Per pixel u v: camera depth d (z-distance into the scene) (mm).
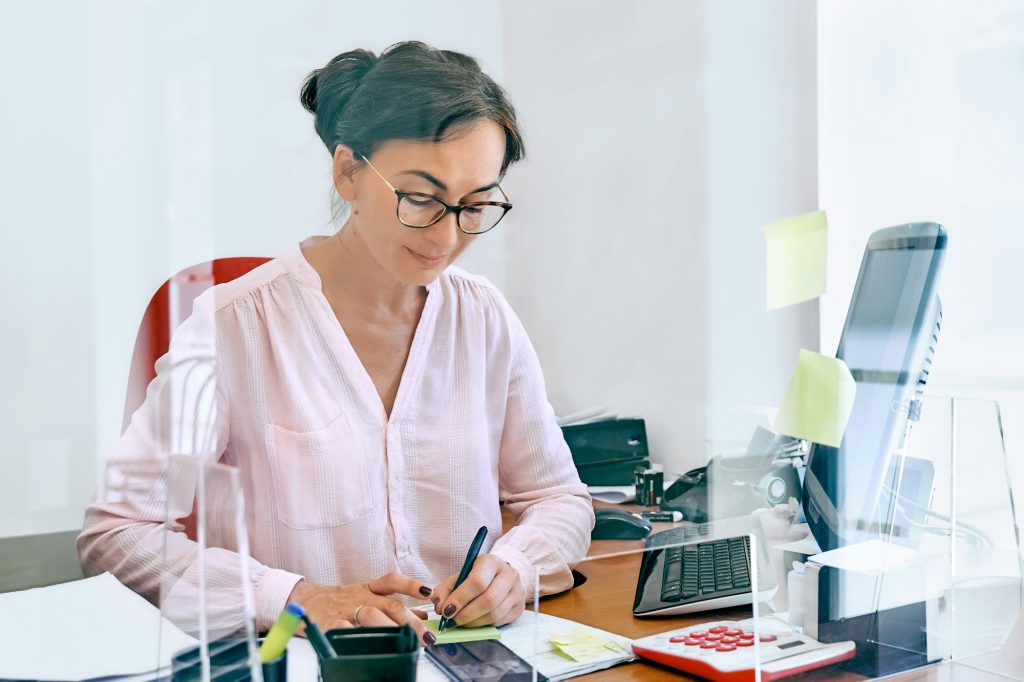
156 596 1073
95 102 1313
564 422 1598
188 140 1354
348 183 1258
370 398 1281
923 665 1096
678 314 1646
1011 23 1626
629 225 1663
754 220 1635
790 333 1561
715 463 1408
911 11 1580
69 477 1292
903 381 1167
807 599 1061
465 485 1328
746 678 939
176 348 1248
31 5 1286
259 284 1286
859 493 1151
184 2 1353
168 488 811
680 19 1642
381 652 844
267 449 1240
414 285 1299
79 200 1316
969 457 1176
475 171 1243
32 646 970
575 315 1628
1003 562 1167
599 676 942
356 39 1440
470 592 1046
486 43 1550
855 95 1581
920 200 1578
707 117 1642
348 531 1251
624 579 1095
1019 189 1614
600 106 1635
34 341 1287
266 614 1054
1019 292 1580
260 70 1384
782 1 1624
